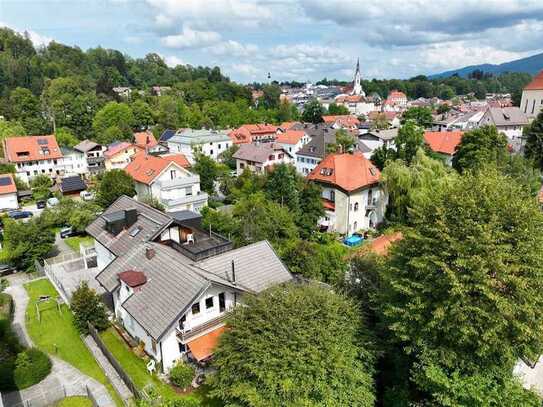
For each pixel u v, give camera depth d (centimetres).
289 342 1855
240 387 1822
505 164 5159
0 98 12788
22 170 8281
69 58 19162
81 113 12325
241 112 15812
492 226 1775
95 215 5316
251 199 4756
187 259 2844
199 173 6900
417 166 4994
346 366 1886
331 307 2066
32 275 4034
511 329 1734
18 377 2367
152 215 3444
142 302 2484
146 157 6550
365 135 9406
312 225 4781
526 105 10381
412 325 1900
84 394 2305
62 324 3067
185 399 2091
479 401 1686
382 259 2441
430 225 1955
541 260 1708
